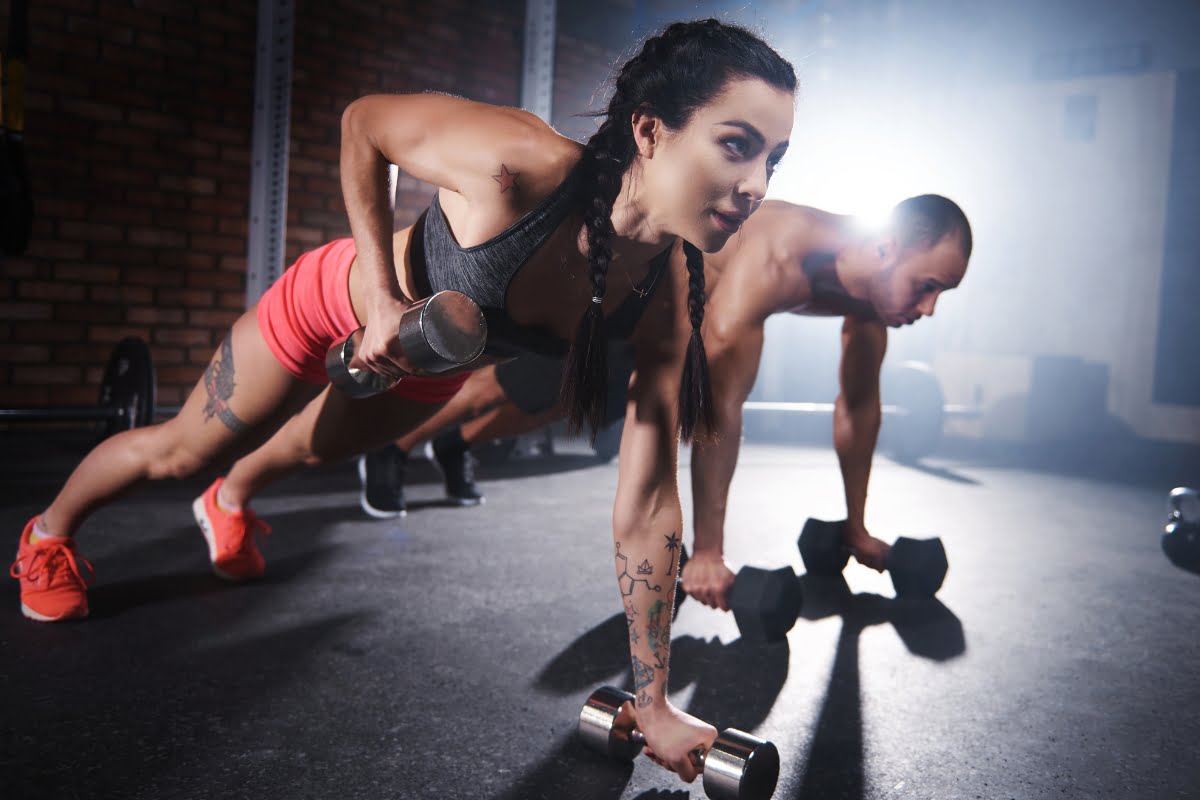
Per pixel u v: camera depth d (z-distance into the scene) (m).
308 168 4.04
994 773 1.13
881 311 1.69
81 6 3.47
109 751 1.10
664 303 1.07
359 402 1.44
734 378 1.62
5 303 3.40
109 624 1.57
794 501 3.11
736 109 0.85
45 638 1.49
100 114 3.54
